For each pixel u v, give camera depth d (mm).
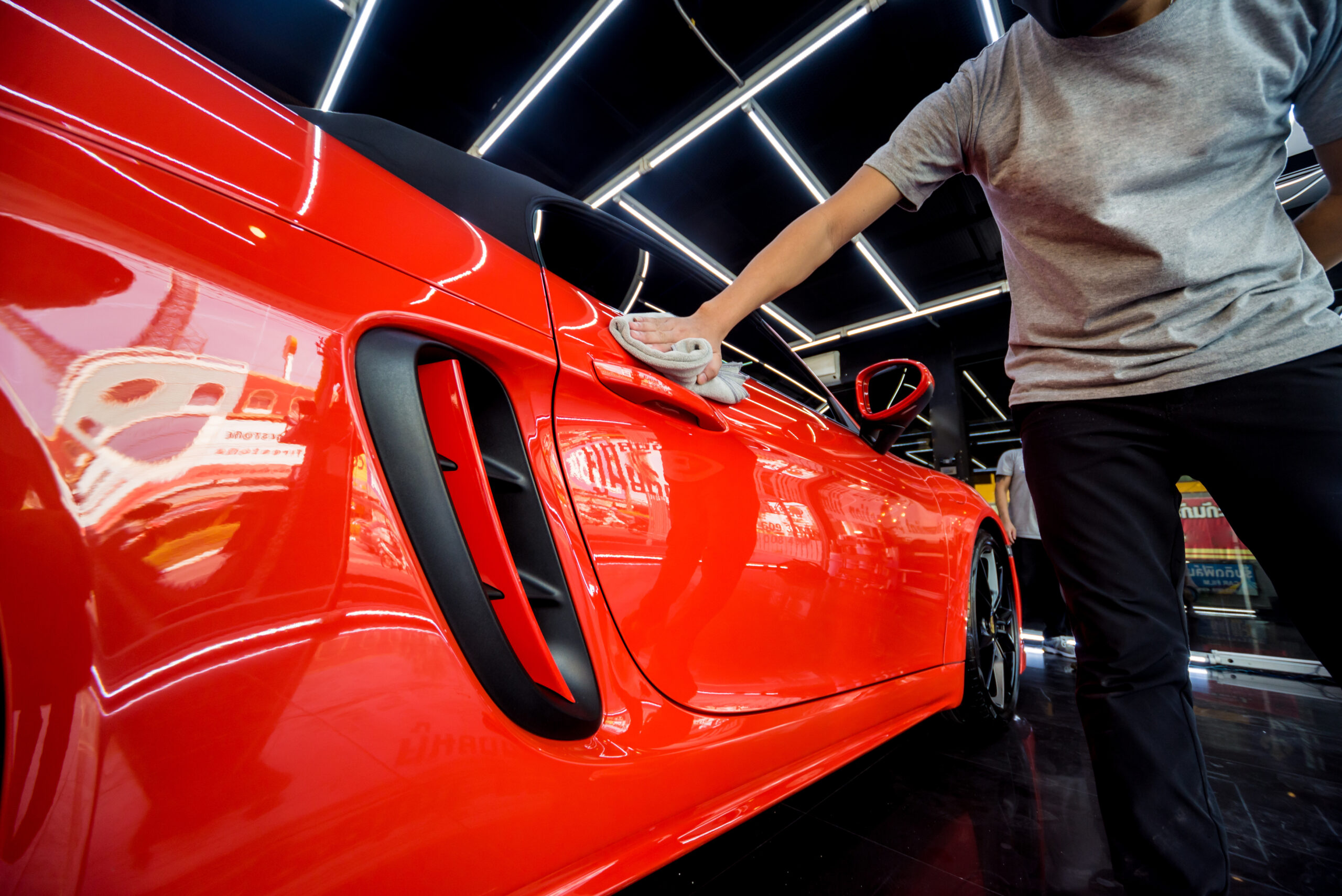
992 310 7711
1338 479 588
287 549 371
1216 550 6812
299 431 394
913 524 1389
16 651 279
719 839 1052
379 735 393
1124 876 648
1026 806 1217
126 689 302
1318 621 617
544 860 499
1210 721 2049
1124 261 681
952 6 4070
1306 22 606
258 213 434
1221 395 632
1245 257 649
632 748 602
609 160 5625
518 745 479
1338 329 623
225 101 471
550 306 687
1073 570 723
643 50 4617
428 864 415
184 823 314
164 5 4488
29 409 293
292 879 350
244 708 338
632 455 704
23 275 303
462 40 4699
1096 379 704
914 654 1299
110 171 359
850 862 978
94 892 286
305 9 4605
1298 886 974
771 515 914
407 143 818
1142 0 634
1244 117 631
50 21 381
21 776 275
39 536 288
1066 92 685
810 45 4223
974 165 790
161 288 354
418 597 432
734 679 784
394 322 494
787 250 792
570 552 607
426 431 488
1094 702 690
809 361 8688
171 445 336
